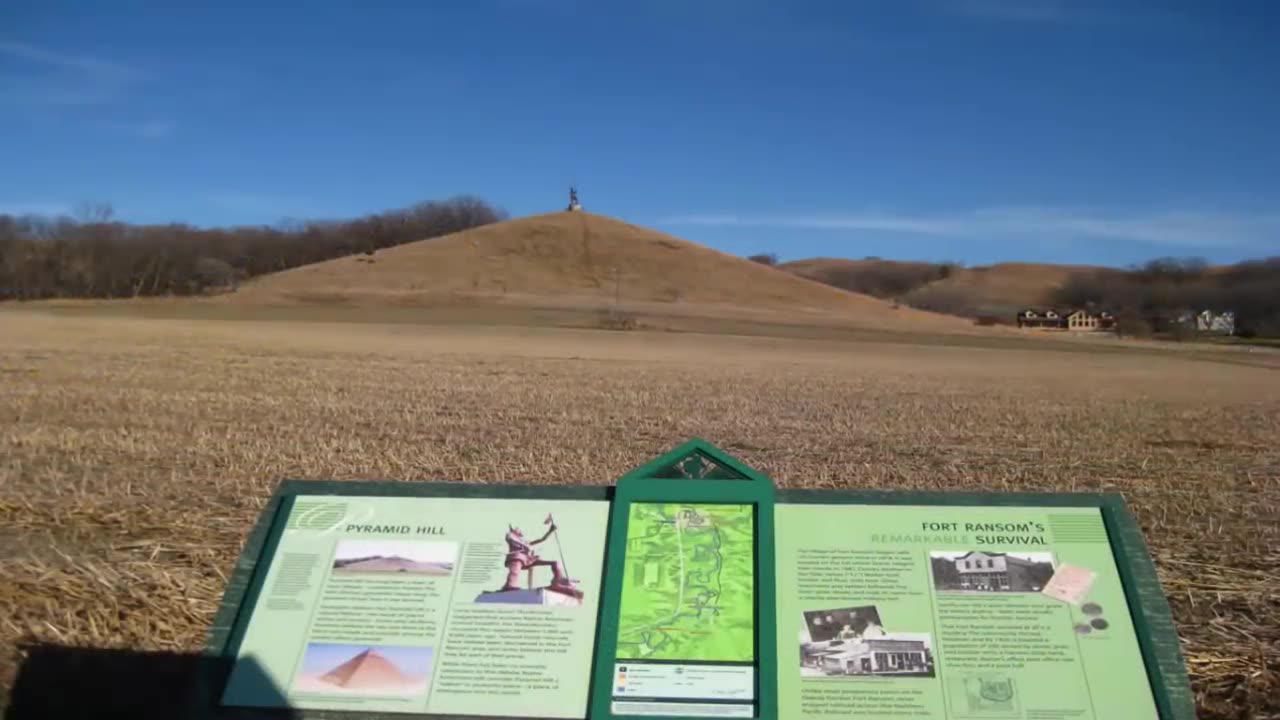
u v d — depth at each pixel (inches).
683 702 192.5
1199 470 650.8
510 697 194.4
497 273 5305.1
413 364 1535.4
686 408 975.6
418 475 546.3
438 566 208.2
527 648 199.0
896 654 196.7
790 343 2970.0
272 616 204.7
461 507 215.6
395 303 4311.0
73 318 3073.3
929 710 192.5
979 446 757.9
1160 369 2311.8
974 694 193.3
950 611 200.5
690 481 211.2
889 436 804.0
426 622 202.4
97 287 4527.6
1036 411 1064.2
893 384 1443.2
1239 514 492.4
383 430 749.9
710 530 208.1
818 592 202.7
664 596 201.9
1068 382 1704.0
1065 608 200.7
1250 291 5083.7
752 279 5575.8
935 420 937.5
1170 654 194.9
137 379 1144.2
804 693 194.4
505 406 948.0
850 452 700.0
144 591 317.1
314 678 197.8
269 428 746.2
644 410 943.7
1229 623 314.8
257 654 200.7
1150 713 191.0
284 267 6200.8
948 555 205.9
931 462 658.8
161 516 429.1
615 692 193.5
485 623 201.8
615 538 206.5
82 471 545.3
